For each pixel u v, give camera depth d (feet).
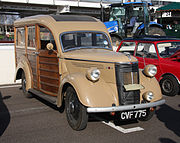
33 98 22.53
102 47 18.53
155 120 16.66
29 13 103.76
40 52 19.12
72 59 16.05
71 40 17.52
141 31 49.08
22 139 13.47
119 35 49.01
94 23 19.35
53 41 17.56
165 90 23.75
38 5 89.35
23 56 22.26
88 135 13.99
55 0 86.74
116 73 14.10
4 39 78.28
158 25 52.70
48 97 17.65
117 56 14.60
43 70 18.99
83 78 14.07
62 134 14.14
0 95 23.52
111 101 13.61
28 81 21.04
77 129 14.40
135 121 16.44
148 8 50.24
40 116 17.38
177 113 18.19
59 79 17.13
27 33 21.33
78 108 14.15
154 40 24.81
